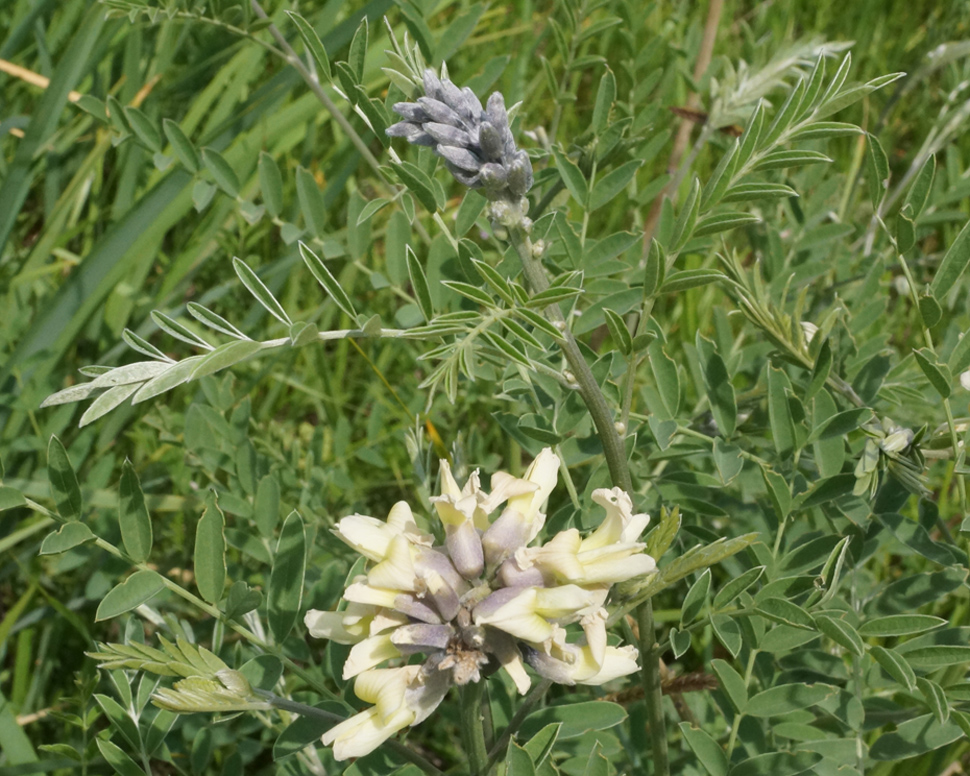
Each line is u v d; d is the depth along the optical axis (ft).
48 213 1.53
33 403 1.35
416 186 0.94
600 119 1.16
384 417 1.47
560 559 0.80
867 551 1.06
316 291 1.67
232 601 0.93
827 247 1.41
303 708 0.88
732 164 0.86
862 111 1.96
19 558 1.34
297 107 1.51
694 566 0.83
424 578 0.80
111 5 1.12
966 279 1.49
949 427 0.96
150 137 1.23
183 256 1.49
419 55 0.94
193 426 1.24
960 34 1.88
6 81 1.67
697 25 1.66
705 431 1.15
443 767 1.27
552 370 0.87
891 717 1.04
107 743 0.97
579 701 1.02
